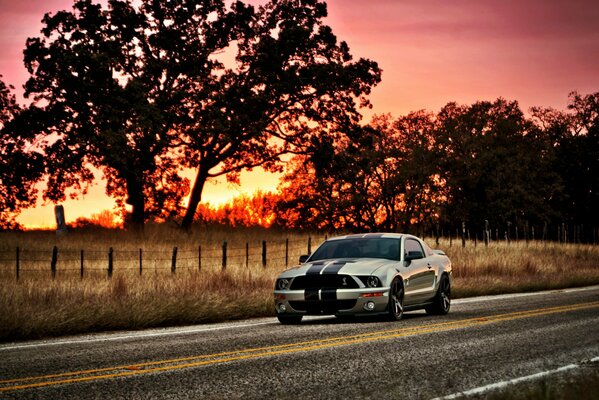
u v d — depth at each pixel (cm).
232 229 5469
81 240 4184
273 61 4850
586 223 9169
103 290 1616
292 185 7419
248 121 4759
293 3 5122
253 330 1190
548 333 1077
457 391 642
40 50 4488
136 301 1432
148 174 4678
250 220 7412
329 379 715
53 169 4556
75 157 4456
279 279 1330
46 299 1452
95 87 4338
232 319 1462
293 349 929
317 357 859
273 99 4931
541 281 2488
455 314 1457
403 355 870
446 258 1577
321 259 1430
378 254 1415
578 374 716
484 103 8531
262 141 5112
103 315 1284
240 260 3503
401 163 7556
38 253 3591
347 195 7206
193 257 3706
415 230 7525
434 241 4306
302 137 5234
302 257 1462
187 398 630
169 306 1402
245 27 4934
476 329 1141
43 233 4631
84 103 4400
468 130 8400
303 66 5019
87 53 4397
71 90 4400
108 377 735
